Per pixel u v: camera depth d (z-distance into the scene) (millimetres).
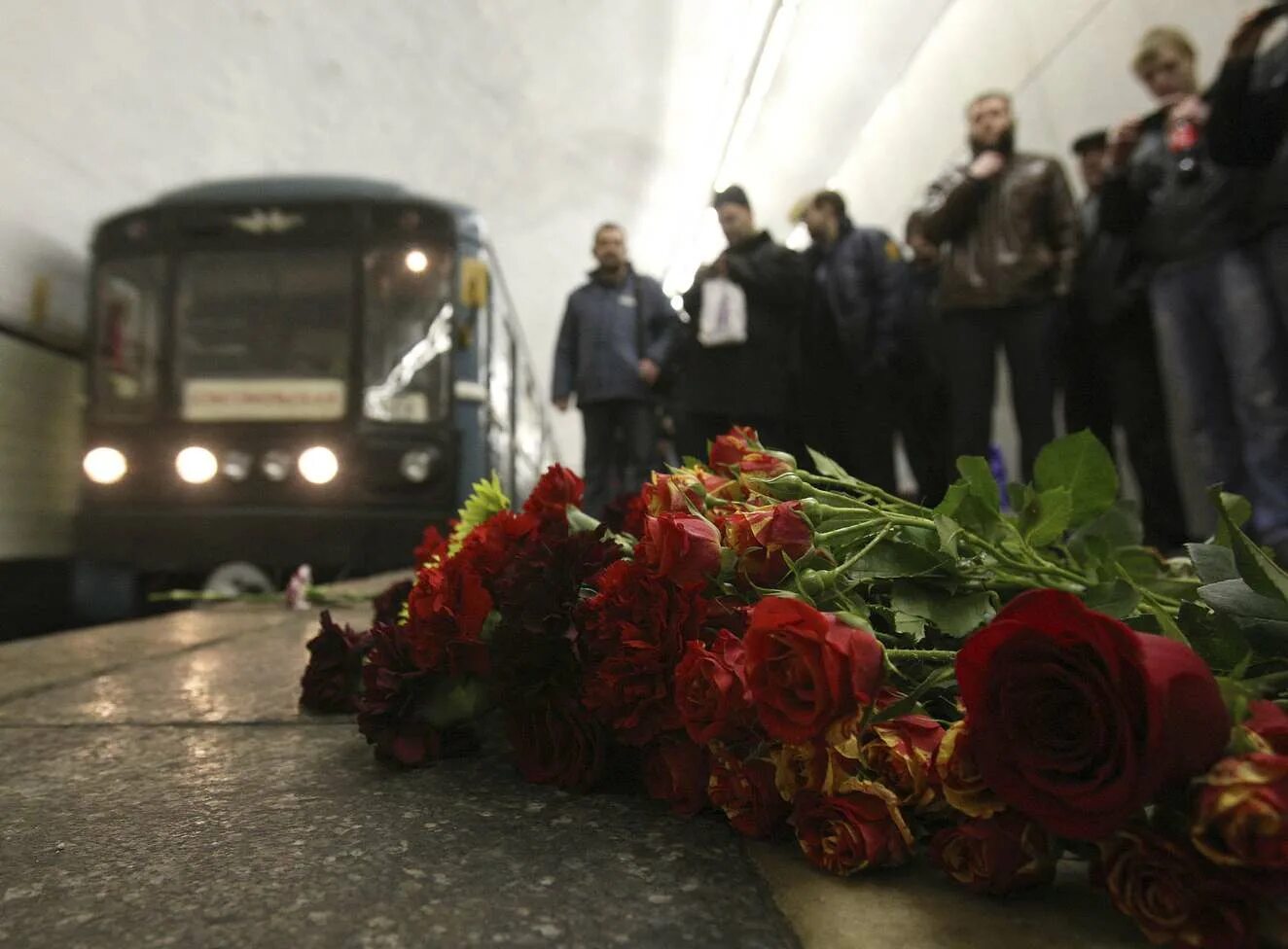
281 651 2457
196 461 4652
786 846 883
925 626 909
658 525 877
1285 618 771
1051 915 705
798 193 12648
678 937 701
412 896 791
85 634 2869
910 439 5219
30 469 4891
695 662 810
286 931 729
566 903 767
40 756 1359
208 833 973
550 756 1068
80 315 5953
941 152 8367
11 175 6055
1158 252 3395
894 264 4449
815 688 670
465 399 4852
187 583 4867
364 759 1277
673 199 16312
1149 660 546
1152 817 607
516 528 1125
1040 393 3564
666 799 971
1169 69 3387
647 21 11609
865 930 692
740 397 3998
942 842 724
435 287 4910
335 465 4652
